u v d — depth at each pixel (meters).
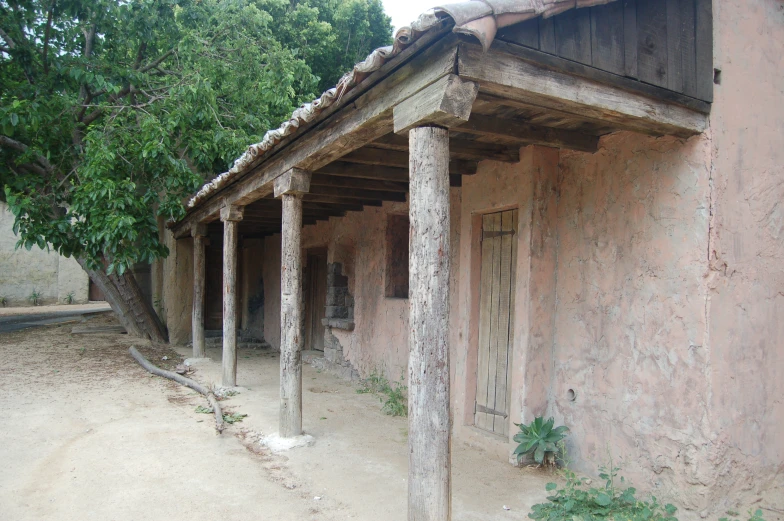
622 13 3.11
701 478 3.40
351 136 3.69
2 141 9.19
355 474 4.26
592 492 3.74
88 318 13.81
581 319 4.28
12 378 7.42
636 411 3.80
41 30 9.83
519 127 3.70
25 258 20.83
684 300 3.54
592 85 3.00
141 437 5.10
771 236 3.83
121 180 8.52
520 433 4.38
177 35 10.41
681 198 3.58
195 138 9.54
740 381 3.58
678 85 3.34
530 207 4.43
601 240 4.13
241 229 10.48
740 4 3.78
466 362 5.14
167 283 11.40
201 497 3.80
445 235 2.89
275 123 11.86
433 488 2.81
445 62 2.63
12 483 3.99
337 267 8.66
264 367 8.95
